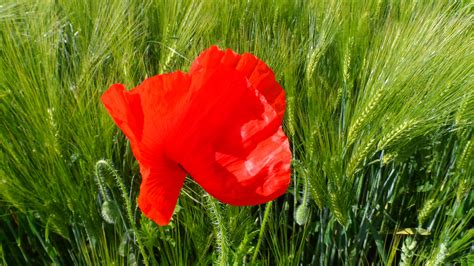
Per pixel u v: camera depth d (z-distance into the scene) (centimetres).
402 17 85
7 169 62
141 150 40
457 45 71
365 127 67
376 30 81
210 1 82
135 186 68
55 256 64
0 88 65
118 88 39
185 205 62
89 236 62
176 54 71
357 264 71
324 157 65
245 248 56
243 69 42
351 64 74
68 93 65
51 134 61
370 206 73
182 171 43
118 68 71
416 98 66
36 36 70
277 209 71
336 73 78
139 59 74
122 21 76
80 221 64
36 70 64
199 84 40
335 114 73
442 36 71
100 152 63
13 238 71
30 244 68
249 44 76
